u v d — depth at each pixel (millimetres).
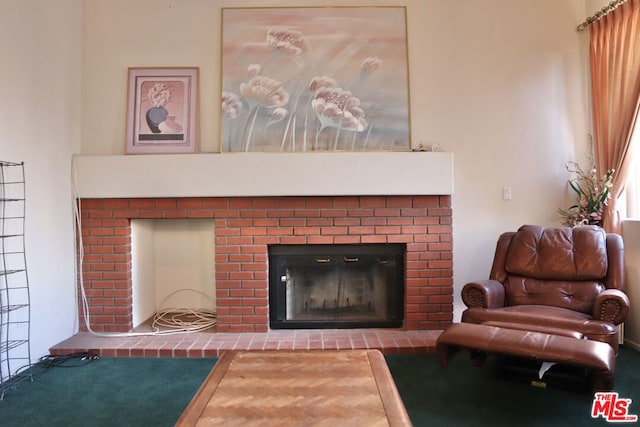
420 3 3295
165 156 3076
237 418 1322
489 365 2586
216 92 3285
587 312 2566
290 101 3244
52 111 2900
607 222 3035
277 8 3283
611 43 3037
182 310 3545
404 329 3170
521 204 3311
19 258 2580
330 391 1515
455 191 3311
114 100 3268
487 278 3311
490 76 3303
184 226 3533
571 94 3314
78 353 2766
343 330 3162
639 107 2873
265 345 2824
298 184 3062
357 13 3277
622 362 2586
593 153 3270
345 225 3135
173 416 2010
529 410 2035
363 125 3238
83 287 3145
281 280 3186
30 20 2689
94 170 3090
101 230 3135
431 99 3279
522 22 3314
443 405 2090
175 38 3289
